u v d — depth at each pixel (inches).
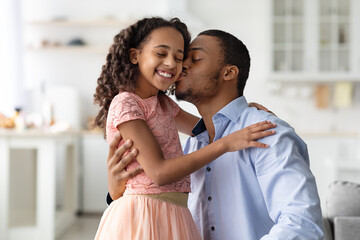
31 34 252.1
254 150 57.1
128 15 245.1
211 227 61.4
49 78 251.9
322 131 241.3
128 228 56.9
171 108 66.9
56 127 195.3
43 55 251.6
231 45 62.3
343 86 247.1
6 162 174.6
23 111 236.8
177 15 238.4
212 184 61.4
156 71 60.4
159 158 55.9
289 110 251.4
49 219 175.8
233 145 54.8
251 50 252.7
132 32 62.2
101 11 252.1
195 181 65.1
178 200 60.0
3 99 226.4
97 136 229.6
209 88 62.4
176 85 63.7
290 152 53.9
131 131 57.4
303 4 243.3
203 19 252.4
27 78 251.4
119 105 58.7
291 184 52.4
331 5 243.3
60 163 241.4
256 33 252.4
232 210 59.6
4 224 174.2
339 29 243.3
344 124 251.8
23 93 239.0
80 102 247.0
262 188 55.4
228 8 252.1
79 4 252.1
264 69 252.1
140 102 60.7
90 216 227.1
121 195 61.2
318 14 242.2
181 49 61.3
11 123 186.1
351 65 242.1
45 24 250.4
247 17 252.5
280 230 49.0
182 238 58.0
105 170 230.1
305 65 242.5
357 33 241.3
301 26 243.8
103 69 65.1
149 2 250.8
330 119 252.1
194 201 64.9
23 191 220.5
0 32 226.4
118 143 59.8
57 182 241.4
